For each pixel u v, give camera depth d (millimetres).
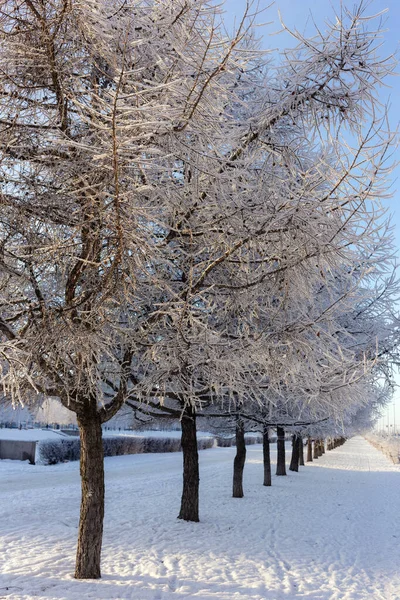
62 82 4117
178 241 5781
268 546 8875
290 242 4895
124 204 3658
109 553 7953
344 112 5098
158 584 6414
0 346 4055
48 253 4316
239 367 5656
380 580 7176
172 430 59906
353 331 9281
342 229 4762
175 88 3639
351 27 4613
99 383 6145
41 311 4738
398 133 4230
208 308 5570
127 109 3174
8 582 6191
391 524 11578
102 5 3641
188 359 5773
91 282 4848
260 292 5785
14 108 3992
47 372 5449
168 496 14625
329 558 8273
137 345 6500
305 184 4805
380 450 57031
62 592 5867
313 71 4906
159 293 6164
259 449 47469
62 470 22750
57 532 9445
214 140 4371
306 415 12938
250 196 5109
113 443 32875
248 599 6059
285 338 5617
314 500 14812
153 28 3924
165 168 3420
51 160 4094
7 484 17516
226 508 12695
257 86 5445
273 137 5516
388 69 4754
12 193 4254
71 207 4301
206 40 4098
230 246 5246
